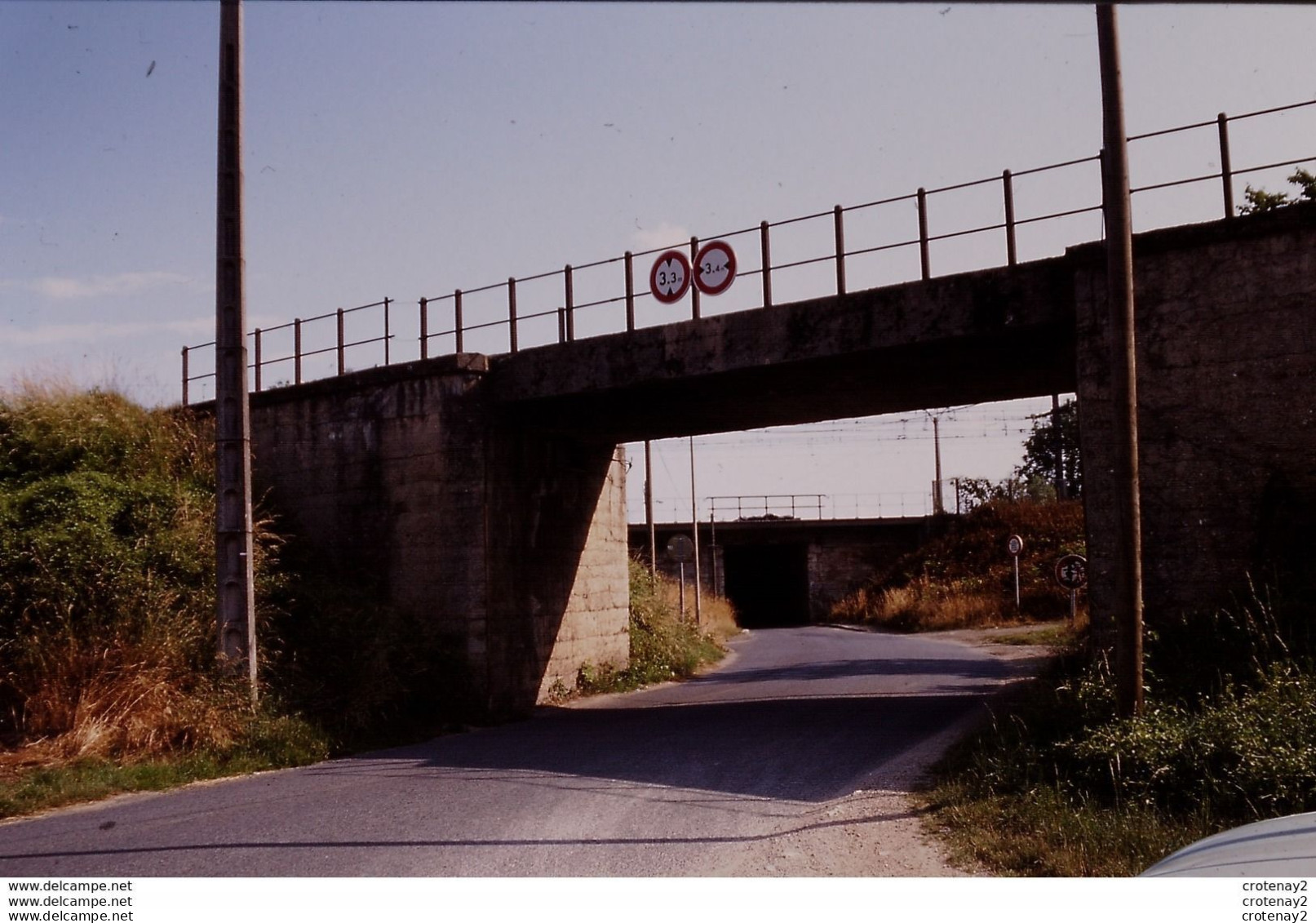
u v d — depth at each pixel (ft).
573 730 43.32
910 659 76.38
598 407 51.88
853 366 42.88
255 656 38.04
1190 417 32.89
